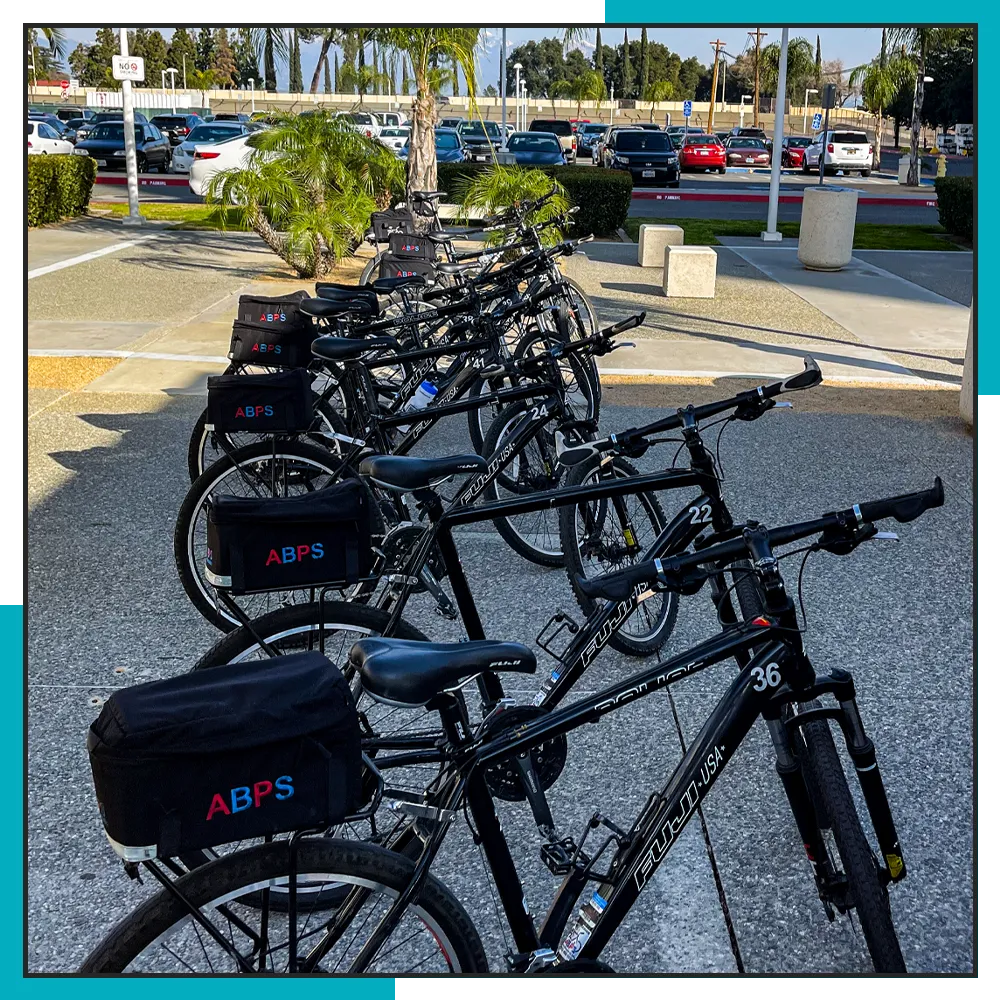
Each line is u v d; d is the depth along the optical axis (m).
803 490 5.77
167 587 4.54
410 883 1.96
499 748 2.07
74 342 8.87
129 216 16.92
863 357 9.07
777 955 2.60
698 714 3.65
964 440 6.75
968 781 3.28
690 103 44.53
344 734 1.85
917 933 2.67
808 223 13.73
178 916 1.83
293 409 3.94
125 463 5.98
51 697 3.68
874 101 37.34
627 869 2.16
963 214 17.41
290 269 13.08
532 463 4.67
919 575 4.77
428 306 7.14
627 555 4.02
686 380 8.17
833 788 2.42
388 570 3.12
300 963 1.95
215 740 1.77
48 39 23.77
